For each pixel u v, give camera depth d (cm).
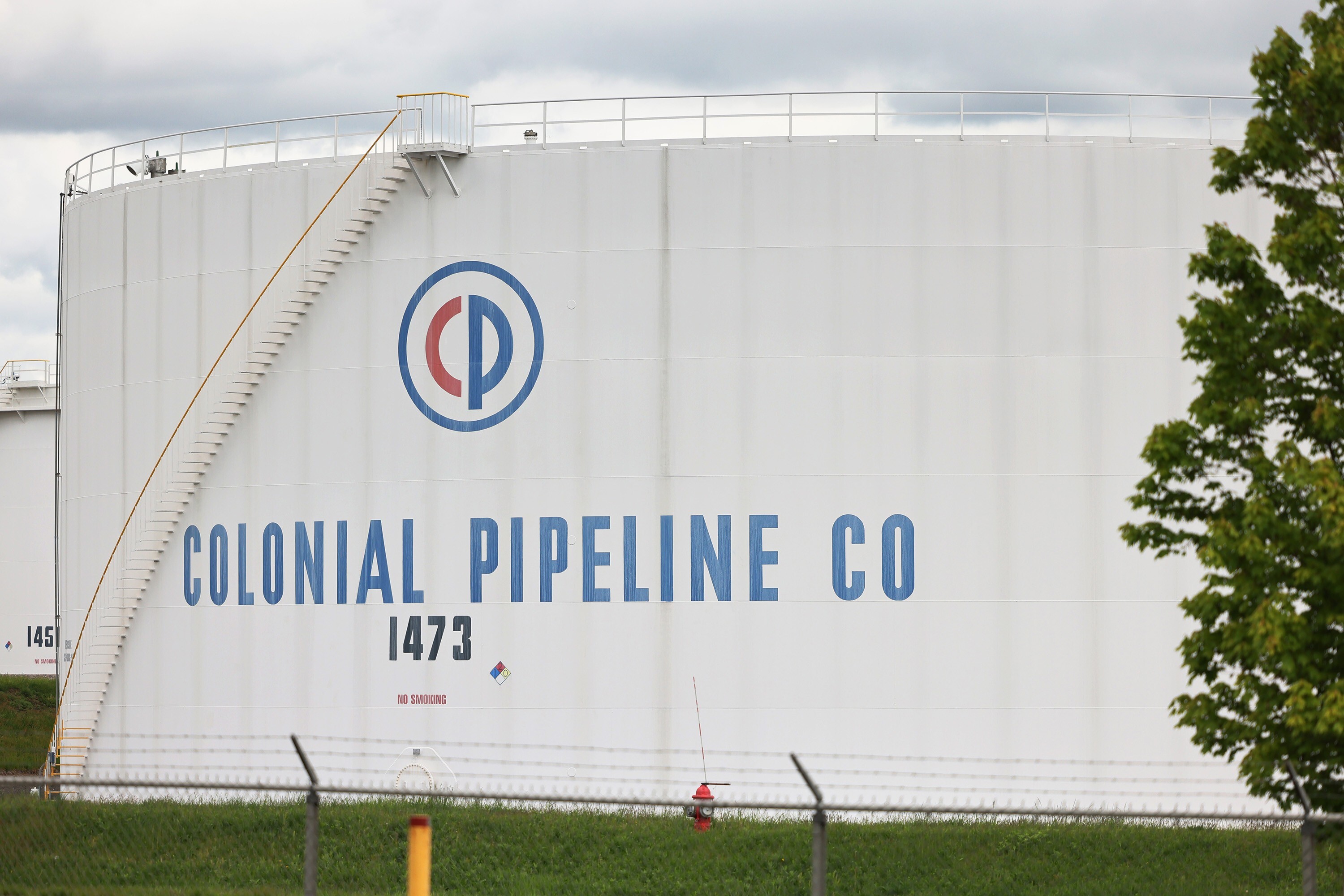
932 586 6619
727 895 5128
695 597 6675
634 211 6869
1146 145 6856
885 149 6788
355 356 7119
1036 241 6769
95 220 8012
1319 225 3966
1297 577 3819
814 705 6594
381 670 6938
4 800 6206
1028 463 6681
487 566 6856
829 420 6688
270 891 4922
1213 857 5369
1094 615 6638
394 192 7125
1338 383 4075
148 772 7356
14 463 15625
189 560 7356
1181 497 4188
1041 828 5697
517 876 5391
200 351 7538
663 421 6762
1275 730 3966
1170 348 6775
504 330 6925
